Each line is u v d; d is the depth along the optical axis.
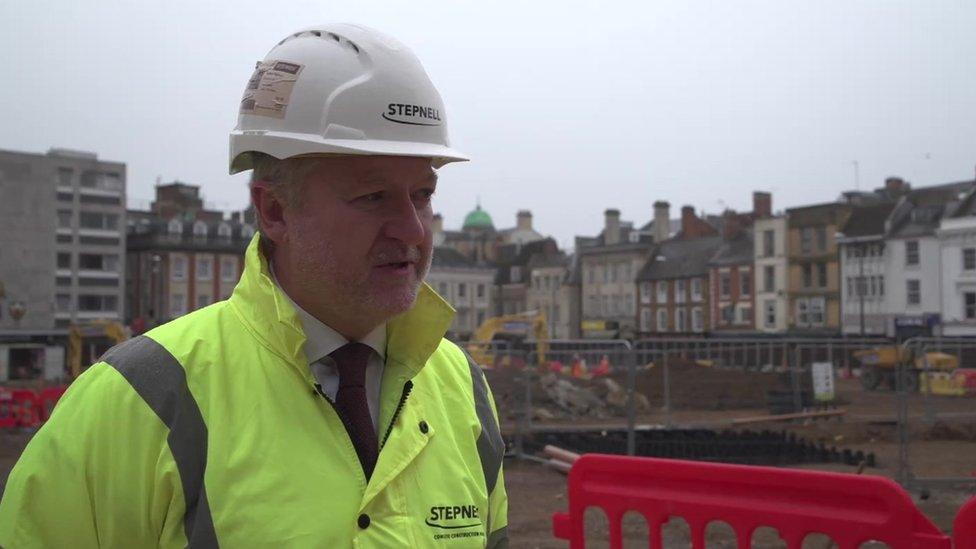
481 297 102.25
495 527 2.23
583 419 18.05
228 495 1.72
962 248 60.84
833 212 69.56
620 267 89.50
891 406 22.17
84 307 72.50
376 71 1.89
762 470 3.76
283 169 1.90
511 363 16.30
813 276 70.75
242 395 1.82
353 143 1.84
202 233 78.88
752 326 74.94
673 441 15.72
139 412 1.77
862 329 62.38
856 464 14.46
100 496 1.75
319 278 1.89
